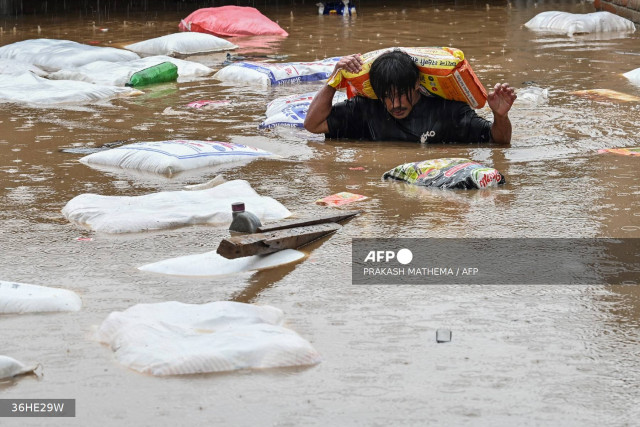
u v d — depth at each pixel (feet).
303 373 15.30
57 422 13.88
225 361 15.49
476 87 31.35
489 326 17.03
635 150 30.71
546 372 15.17
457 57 31.07
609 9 74.38
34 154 31.50
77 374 15.44
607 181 26.76
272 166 29.63
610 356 15.71
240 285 19.43
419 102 32.71
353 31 66.59
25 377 15.39
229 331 16.53
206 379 15.16
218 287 19.31
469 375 15.11
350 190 26.50
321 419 13.79
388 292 18.80
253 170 29.12
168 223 23.43
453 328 16.98
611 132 33.55
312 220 22.98
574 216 23.40
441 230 22.61
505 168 28.71
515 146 31.83
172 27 70.33
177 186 27.25
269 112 37.68
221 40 59.82
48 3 87.81
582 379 14.92
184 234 22.91
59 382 15.16
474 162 28.68
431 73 31.37
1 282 18.95
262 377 15.19
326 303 18.30
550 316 17.42
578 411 13.91
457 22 71.15
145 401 14.46
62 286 19.48
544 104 39.09
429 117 32.71
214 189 25.89
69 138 34.09
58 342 16.74
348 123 33.35
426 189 26.50
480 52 54.90
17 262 20.93
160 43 58.23
